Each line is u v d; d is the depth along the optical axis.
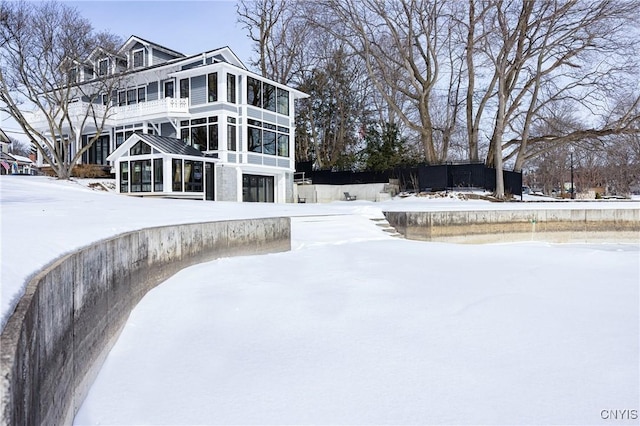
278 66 43.50
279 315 6.20
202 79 27.42
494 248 13.53
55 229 5.86
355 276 8.74
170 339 5.33
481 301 6.96
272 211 16.72
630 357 4.71
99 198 17.77
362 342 5.22
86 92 32.69
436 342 5.20
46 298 2.93
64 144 28.16
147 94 30.39
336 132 44.34
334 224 15.77
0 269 3.08
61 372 3.27
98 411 3.71
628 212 18.64
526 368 4.46
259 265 9.77
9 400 1.99
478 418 3.55
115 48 31.03
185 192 24.31
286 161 31.11
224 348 5.06
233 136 27.28
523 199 31.17
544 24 29.28
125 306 5.86
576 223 18.72
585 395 3.90
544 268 10.03
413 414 3.62
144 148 24.62
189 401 3.87
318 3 32.22
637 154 46.28
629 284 8.30
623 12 26.98
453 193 28.28
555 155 59.28
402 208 19.83
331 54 42.75
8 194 15.58
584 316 6.18
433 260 10.98
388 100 33.22
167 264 8.12
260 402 3.85
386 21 31.84
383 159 34.00
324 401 3.85
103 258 4.81
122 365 4.62
